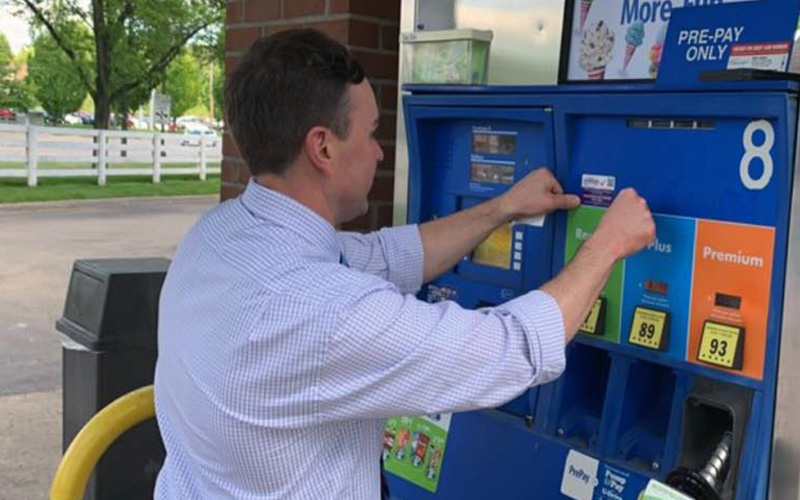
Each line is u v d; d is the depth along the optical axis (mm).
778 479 1435
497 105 1832
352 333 1248
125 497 2906
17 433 4762
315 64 1384
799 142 1373
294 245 1355
